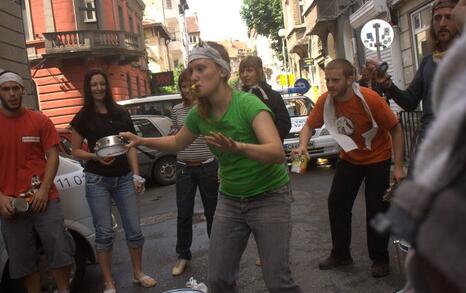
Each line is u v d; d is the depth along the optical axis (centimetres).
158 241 636
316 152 1059
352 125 424
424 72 354
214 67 274
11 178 395
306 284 443
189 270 508
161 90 3481
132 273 519
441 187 87
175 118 504
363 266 470
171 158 1115
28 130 399
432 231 87
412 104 368
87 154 432
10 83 390
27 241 399
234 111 275
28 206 389
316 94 2623
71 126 443
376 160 430
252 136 277
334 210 464
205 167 484
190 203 497
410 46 1370
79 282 466
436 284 91
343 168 451
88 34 2300
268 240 284
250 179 280
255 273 483
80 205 463
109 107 444
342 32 1988
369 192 433
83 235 462
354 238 562
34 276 411
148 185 1133
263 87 464
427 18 1259
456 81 91
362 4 1692
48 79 2300
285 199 288
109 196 452
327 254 517
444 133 89
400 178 402
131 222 464
